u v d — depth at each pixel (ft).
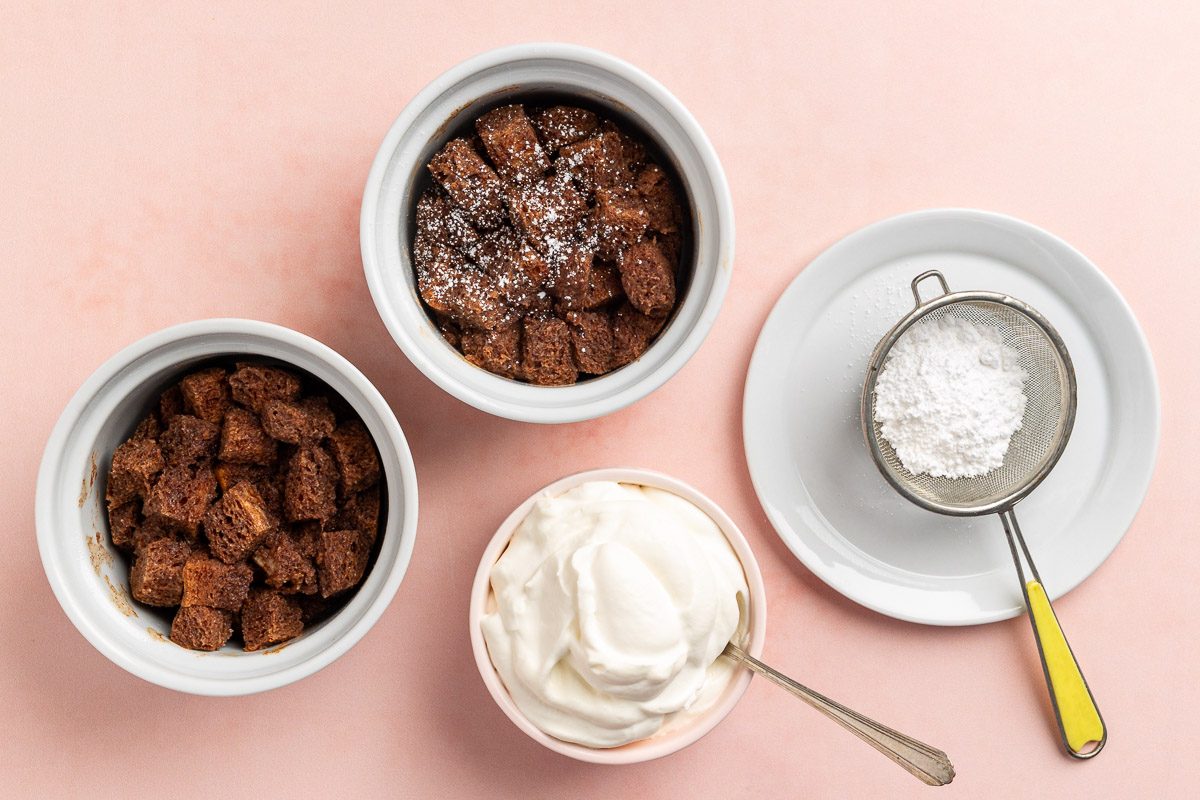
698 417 1.39
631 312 1.25
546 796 1.40
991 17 1.38
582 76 1.21
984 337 1.34
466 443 1.37
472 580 1.38
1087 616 1.42
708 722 1.26
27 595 1.36
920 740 1.41
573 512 1.26
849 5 1.36
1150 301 1.41
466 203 1.21
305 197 1.33
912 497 1.30
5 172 1.32
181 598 1.21
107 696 1.37
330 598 1.25
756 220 1.37
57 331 1.33
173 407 1.23
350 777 1.39
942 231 1.36
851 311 1.38
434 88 1.17
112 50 1.32
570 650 1.22
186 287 1.33
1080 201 1.40
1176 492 1.42
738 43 1.36
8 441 1.33
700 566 1.23
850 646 1.41
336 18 1.32
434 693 1.39
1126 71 1.39
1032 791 1.42
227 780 1.38
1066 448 1.40
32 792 1.36
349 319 1.34
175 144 1.33
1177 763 1.42
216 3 1.32
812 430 1.38
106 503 1.21
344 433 1.24
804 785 1.41
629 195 1.24
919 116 1.38
